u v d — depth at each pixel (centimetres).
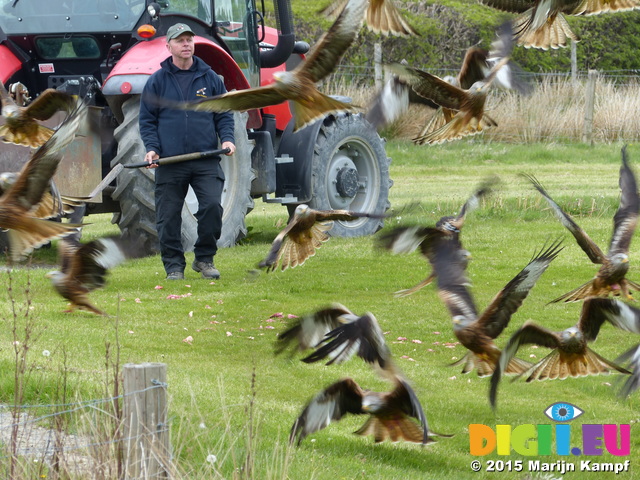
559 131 3650
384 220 2230
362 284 1625
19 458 768
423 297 1545
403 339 1303
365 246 2000
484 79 828
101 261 909
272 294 1529
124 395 718
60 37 1800
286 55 2123
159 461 697
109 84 1680
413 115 3472
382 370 736
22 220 691
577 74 3978
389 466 882
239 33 1967
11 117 867
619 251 932
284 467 771
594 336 842
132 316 1350
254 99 665
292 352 741
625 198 984
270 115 2091
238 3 1964
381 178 2255
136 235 1756
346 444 929
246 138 1919
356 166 2242
